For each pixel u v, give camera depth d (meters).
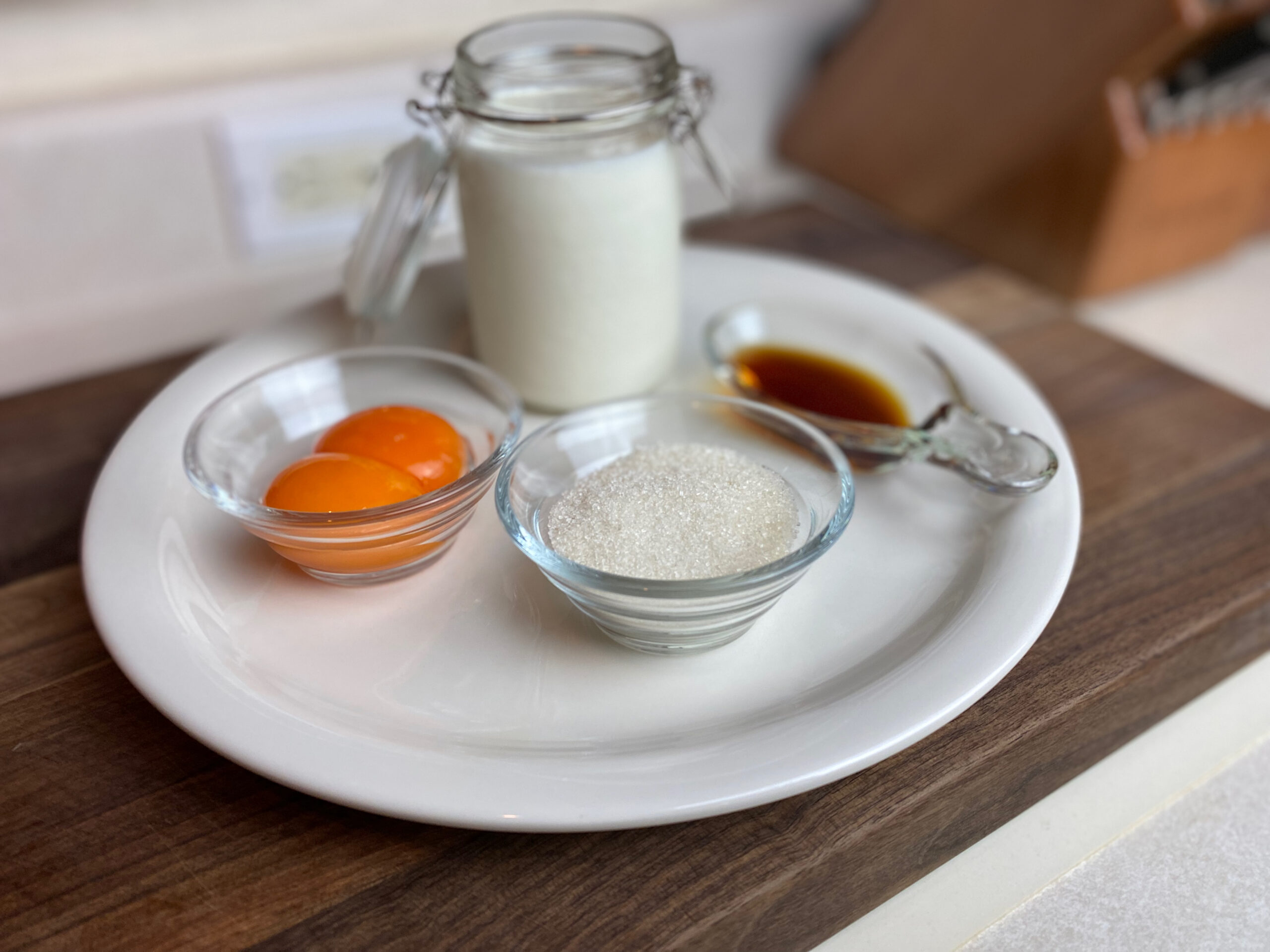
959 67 0.52
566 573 0.21
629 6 0.56
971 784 0.22
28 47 0.46
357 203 0.54
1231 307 0.53
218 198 0.51
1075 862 0.23
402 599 0.25
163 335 0.53
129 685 0.24
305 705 0.22
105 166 0.48
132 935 0.19
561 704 0.22
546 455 0.26
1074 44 0.46
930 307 0.41
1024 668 0.24
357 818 0.21
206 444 0.27
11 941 0.19
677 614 0.22
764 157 0.64
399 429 0.26
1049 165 0.49
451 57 0.53
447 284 0.38
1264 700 0.27
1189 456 0.31
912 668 0.22
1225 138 0.48
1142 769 0.25
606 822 0.19
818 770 0.19
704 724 0.22
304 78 0.50
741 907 0.19
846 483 0.24
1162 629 0.25
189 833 0.21
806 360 0.34
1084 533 0.28
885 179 0.58
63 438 0.34
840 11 0.62
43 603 0.27
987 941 0.22
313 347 0.34
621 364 0.31
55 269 0.50
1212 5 0.42
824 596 0.25
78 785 0.22
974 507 0.28
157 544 0.26
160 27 0.48
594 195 0.28
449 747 0.21
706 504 0.24
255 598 0.25
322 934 0.19
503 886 0.20
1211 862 0.23
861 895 0.22
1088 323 0.43
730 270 0.40
